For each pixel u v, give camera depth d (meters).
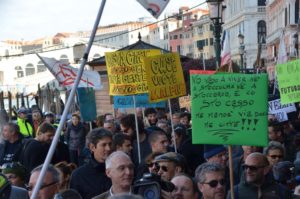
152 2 6.05
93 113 11.27
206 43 101.56
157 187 4.20
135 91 9.24
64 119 4.59
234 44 79.38
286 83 8.72
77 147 12.56
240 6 75.56
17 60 86.56
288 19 49.34
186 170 5.80
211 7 14.52
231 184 5.34
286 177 6.27
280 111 10.58
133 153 8.38
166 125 10.26
